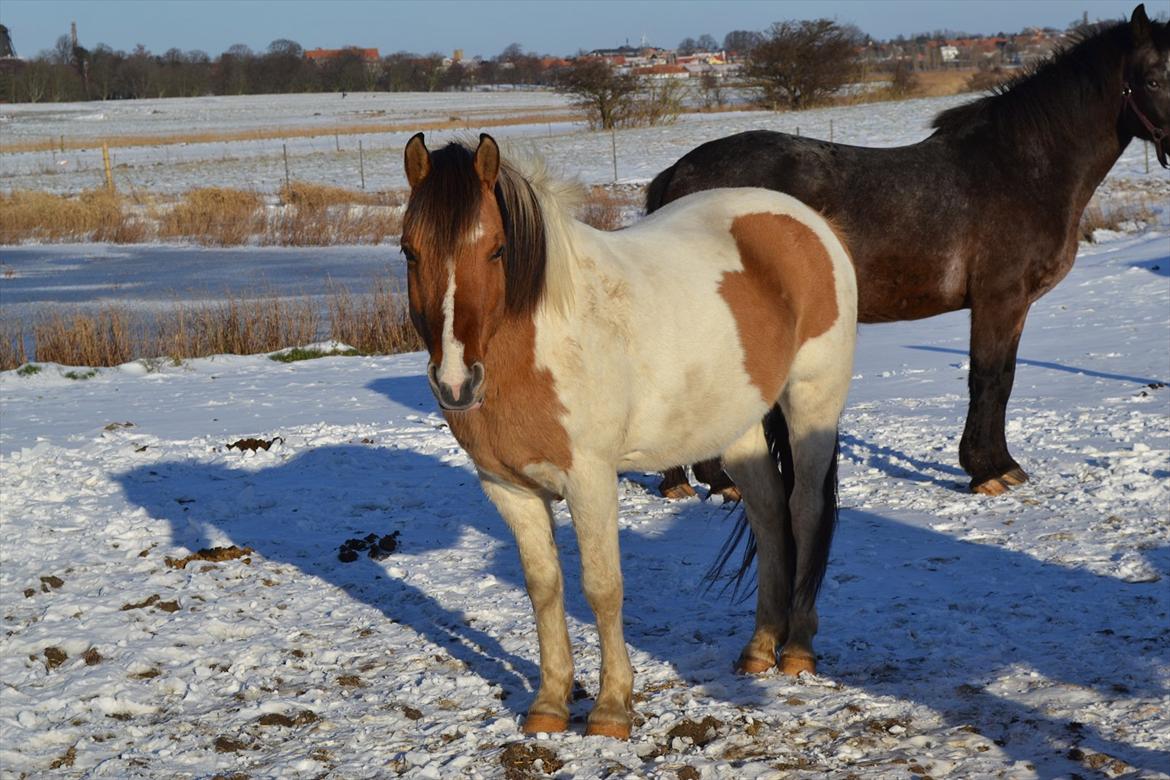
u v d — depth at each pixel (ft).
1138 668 14.37
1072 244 23.71
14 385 42.19
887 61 303.48
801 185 22.31
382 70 432.66
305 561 20.99
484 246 11.44
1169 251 56.65
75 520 23.99
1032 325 43.80
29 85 380.78
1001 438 23.25
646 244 14.15
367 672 15.79
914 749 12.66
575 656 15.97
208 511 24.35
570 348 12.23
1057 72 23.25
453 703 14.62
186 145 185.06
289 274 72.43
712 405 13.91
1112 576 17.78
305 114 285.84
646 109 171.94
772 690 14.48
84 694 15.20
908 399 32.68
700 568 19.67
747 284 14.44
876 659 15.31
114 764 13.16
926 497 23.07
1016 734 12.86
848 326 15.62
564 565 20.26
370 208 99.76
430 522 23.24
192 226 96.48
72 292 66.39
